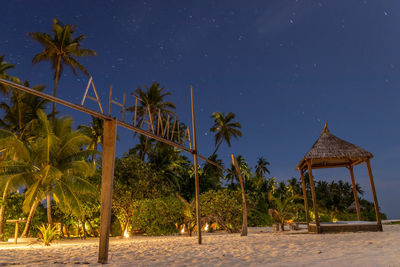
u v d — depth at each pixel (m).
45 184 16.44
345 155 13.99
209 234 21.02
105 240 6.65
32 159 17.27
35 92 5.73
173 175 29.41
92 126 29.69
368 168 14.07
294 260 5.83
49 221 19.59
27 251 9.81
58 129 18.17
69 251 9.62
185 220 20.31
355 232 13.27
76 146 18.00
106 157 7.06
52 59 26.92
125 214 21.53
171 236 20.16
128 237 20.77
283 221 19.84
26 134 23.66
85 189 17.16
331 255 6.21
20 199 19.28
